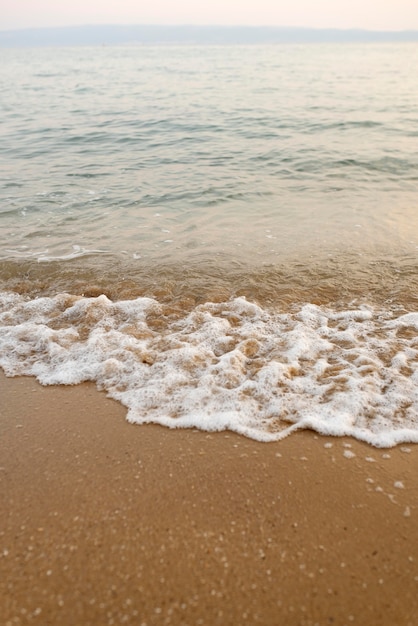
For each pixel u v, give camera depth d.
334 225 6.02
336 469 2.54
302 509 2.29
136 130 12.34
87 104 16.80
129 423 2.89
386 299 4.34
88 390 3.21
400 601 1.88
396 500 2.34
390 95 17.47
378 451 2.67
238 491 2.39
